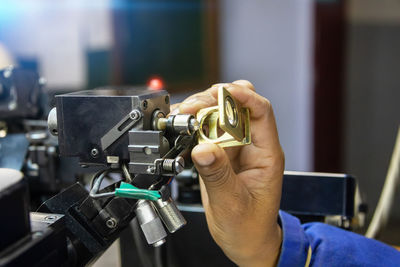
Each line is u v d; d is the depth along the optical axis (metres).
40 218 0.45
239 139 0.46
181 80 2.26
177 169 0.41
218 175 0.43
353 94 2.48
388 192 0.91
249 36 2.42
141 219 0.45
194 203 0.77
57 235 0.43
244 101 0.51
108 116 0.45
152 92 0.48
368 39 2.40
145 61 2.06
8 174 0.39
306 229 0.66
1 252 0.36
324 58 2.32
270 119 0.54
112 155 0.45
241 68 2.49
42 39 1.69
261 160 0.54
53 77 1.75
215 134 0.49
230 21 2.43
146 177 0.45
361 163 2.58
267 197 0.54
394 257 0.58
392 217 2.28
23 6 1.61
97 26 1.83
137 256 0.78
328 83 2.36
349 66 2.43
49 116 0.48
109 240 0.52
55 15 1.71
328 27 2.29
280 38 2.36
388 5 2.35
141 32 2.00
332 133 2.45
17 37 1.62
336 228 0.65
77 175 0.79
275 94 2.47
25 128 0.90
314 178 0.74
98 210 0.51
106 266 0.83
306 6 2.27
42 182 0.80
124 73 1.96
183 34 2.21
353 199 0.72
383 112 2.49
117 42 1.91
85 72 1.84
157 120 0.45
